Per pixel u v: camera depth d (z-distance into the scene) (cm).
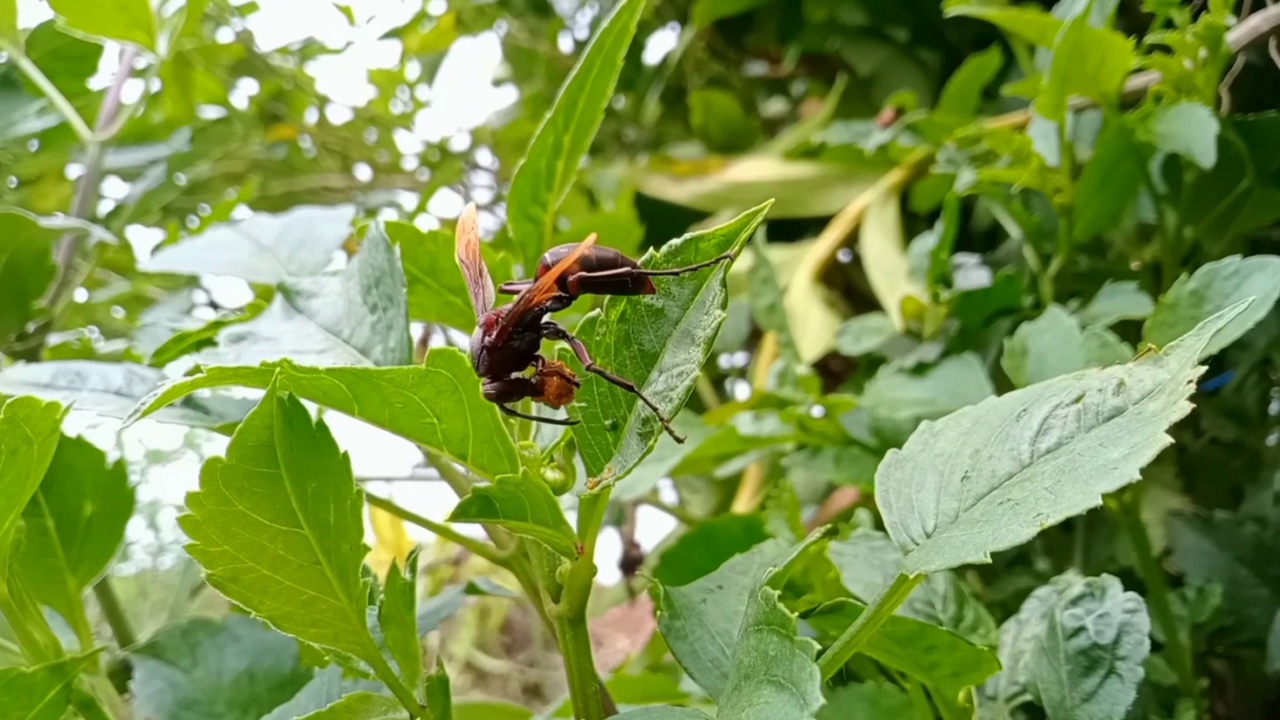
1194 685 21
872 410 25
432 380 15
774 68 47
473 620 44
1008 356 22
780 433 27
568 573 16
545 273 17
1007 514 14
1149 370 14
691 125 50
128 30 26
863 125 38
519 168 20
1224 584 23
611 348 16
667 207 44
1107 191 25
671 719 14
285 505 14
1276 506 24
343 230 25
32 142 34
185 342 23
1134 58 24
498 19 50
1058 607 19
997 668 17
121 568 29
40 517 21
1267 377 26
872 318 31
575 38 51
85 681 21
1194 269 27
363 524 15
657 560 27
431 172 49
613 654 32
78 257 36
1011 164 27
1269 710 24
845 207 39
